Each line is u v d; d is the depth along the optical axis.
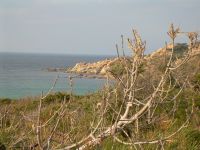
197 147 6.16
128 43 3.68
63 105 3.74
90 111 6.92
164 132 6.18
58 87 46.62
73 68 95.06
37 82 80.12
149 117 4.64
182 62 3.80
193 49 3.71
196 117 7.57
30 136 4.60
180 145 5.95
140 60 3.70
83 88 54.81
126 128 4.79
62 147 4.06
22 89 64.31
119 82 3.88
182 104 7.90
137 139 4.19
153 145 5.22
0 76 97.00
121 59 3.81
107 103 3.92
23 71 122.50
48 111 8.30
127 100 4.20
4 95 53.47
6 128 5.04
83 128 4.98
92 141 4.04
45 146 3.79
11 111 6.45
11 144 4.36
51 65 175.75
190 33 3.65
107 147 4.88
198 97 8.27
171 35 3.69
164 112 7.25
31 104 12.48
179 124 7.28
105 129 4.36
